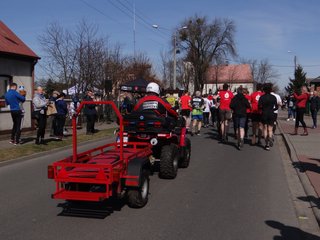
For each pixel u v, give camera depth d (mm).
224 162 10641
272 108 12797
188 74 62562
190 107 17578
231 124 22641
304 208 6465
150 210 6234
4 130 16062
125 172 6074
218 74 76375
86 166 5777
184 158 9617
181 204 6582
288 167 10008
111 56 27203
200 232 5289
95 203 6609
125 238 5039
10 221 5707
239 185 7965
